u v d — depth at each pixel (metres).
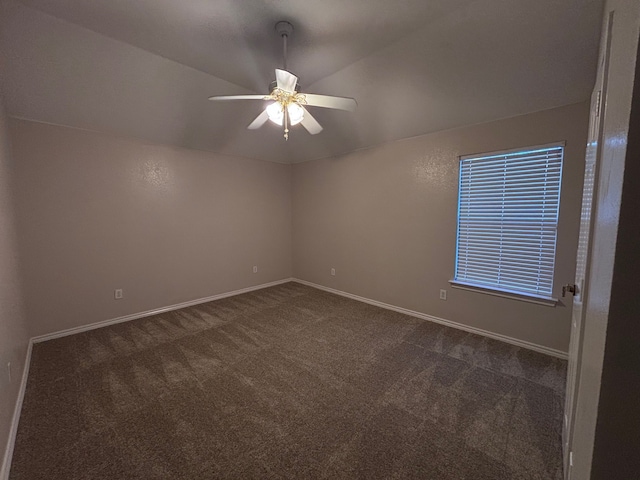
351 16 1.89
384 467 1.47
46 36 2.03
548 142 2.48
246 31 2.04
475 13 1.85
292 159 4.91
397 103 2.93
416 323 3.34
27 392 2.04
